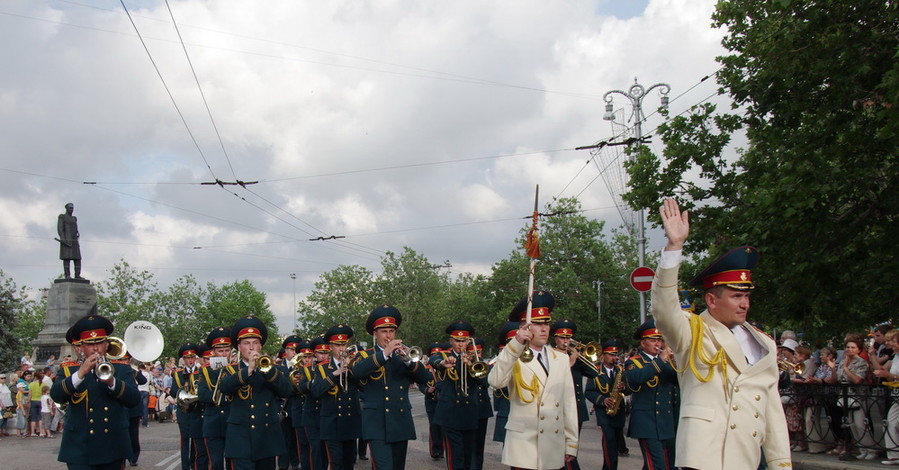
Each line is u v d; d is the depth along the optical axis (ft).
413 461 49.06
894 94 35.60
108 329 28.86
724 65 51.52
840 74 42.78
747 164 52.19
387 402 32.22
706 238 52.49
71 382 27.37
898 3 39.04
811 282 47.16
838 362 48.60
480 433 43.29
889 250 46.68
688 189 53.98
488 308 193.16
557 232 182.19
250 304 256.73
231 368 30.99
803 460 41.68
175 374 45.32
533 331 24.03
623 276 182.29
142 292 195.21
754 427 15.76
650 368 35.37
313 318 265.13
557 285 172.14
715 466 15.49
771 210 44.88
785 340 48.14
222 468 36.45
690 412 16.01
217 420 36.47
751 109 50.80
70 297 99.91
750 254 16.33
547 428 23.41
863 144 44.47
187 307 202.90
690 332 16.15
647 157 54.39
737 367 15.97
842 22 42.29
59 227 101.50
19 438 69.41
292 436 47.60
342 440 37.55
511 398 23.99
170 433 72.33
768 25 45.78
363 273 268.62
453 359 29.96
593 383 39.73
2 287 123.95
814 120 46.70
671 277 15.67
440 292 277.64
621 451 50.34
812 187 43.62
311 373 40.45
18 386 72.95
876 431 40.34
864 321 50.19
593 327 170.81
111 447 28.27
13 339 123.95
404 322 260.42
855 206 47.19
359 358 33.01
